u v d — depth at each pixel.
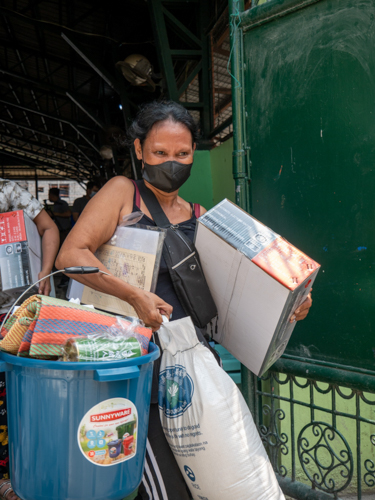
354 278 1.82
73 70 10.00
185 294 1.49
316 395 2.33
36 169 28.09
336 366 1.88
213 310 1.55
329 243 1.89
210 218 1.47
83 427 1.01
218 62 4.49
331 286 1.89
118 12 6.57
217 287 1.55
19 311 1.19
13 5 7.53
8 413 1.12
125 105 7.25
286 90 2.01
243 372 2.26
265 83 2.09
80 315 1.12
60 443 1.00
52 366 0.99
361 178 1.79
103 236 1.48
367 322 1.79
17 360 1.03
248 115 2.17
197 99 4.99
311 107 1.92
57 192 9.12
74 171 25.44
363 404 2.23
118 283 1.37
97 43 7.95
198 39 4.75
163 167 1.54
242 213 1.49
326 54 1.86
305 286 1.40
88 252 1.41
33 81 9.80
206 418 1.33
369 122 1.75
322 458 2.35
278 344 1.57
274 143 2.07
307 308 1.58
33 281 1.91
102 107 10.21
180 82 5.89
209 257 1.50
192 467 1.36
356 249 1.81
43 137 20.50
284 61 2.01
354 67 1.78
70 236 1.43
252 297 1.42
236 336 1.60
